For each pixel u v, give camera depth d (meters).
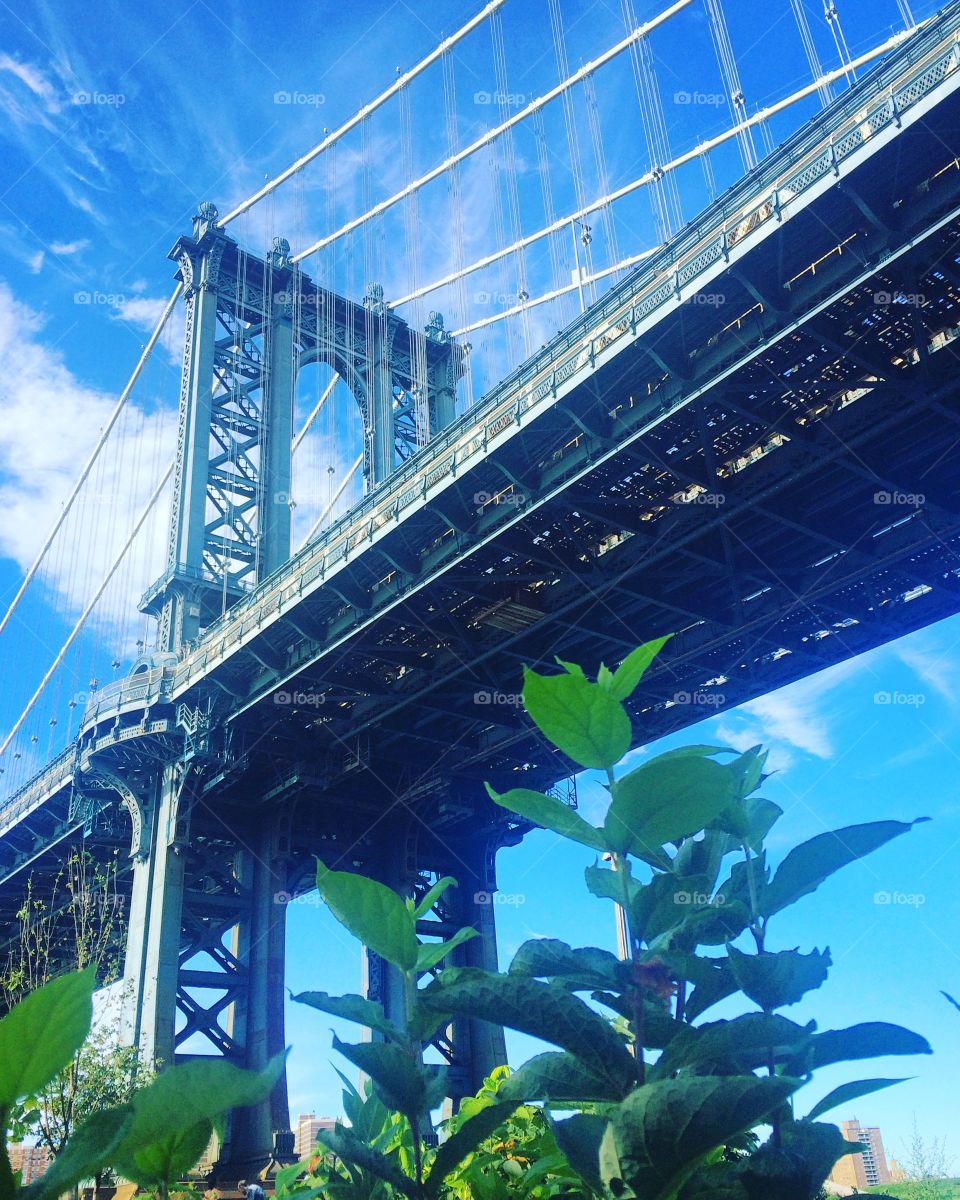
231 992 47.25
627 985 1.62
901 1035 1.54
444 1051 48.44
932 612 40.03
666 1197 1.32
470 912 53.06
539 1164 2.02
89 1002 1.16
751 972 1.61
